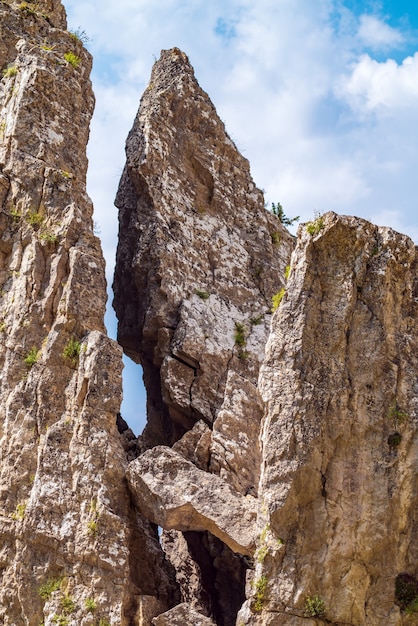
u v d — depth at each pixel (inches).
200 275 1601.9
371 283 1369.3
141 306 1600.6
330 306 1358.3
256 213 1705.2
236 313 1598.2
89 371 1368.1
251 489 1422.2
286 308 1362.0
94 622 1256.2
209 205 1674.5
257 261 1662.2
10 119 1535.4
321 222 1379.2
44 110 1542.8
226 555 1473.9
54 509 1307.8
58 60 1594.5
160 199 1615.4
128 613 1291.8
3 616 1282.0
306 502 1294.3
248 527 1321.4
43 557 1295.5
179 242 1603.1
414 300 1379.2
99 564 1283.2
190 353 1519.4
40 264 1443.2
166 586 1413.6
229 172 1707.7
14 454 1346.0
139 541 1400.1
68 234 1454.2
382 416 1326.3
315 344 1342.3
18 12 1642.5
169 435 1578.5
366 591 1280.8
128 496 1353.3
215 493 1344.7
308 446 1296.8
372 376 1338.6
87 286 1425.9
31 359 1395.2
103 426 1353.3
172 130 1672.0
